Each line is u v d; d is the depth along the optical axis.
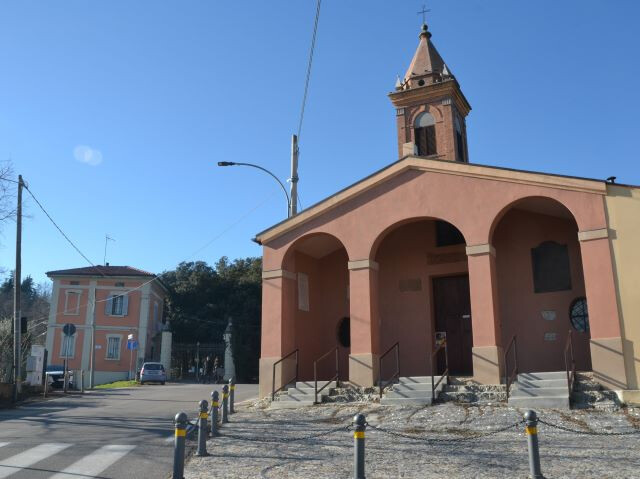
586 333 16.52
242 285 54.88
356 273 17.39
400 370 18.55
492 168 16.16
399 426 12.52
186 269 57.22
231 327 45.12
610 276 14.32
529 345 17.03
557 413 12.74
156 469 9.14
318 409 15.27
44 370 26.80
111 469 9.12
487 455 9.67
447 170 16.80
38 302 87.06
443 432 11.76
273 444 11.12
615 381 13.77
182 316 52.25
